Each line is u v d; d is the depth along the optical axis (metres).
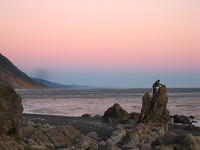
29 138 18.20
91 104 86.75
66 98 126.12
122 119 35.31
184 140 17.56
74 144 18.72
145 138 21.06
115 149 17.88
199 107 76.94
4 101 17.97
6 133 17.22
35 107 72.56
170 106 80.56
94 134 23.48
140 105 81.06
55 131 19.92
